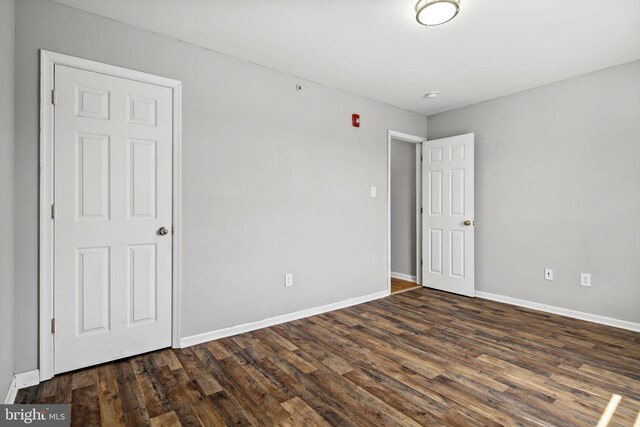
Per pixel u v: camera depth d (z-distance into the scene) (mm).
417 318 3219
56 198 2059
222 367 2217
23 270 1951
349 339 2703
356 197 3727
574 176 3205
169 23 2295
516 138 3623
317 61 2881
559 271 3316
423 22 2127
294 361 2309
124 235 2301
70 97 2100
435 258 4297
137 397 1864
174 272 2498
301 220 3242
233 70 2791
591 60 2852
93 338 2197
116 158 2266
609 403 1816
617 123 2945
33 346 1983
